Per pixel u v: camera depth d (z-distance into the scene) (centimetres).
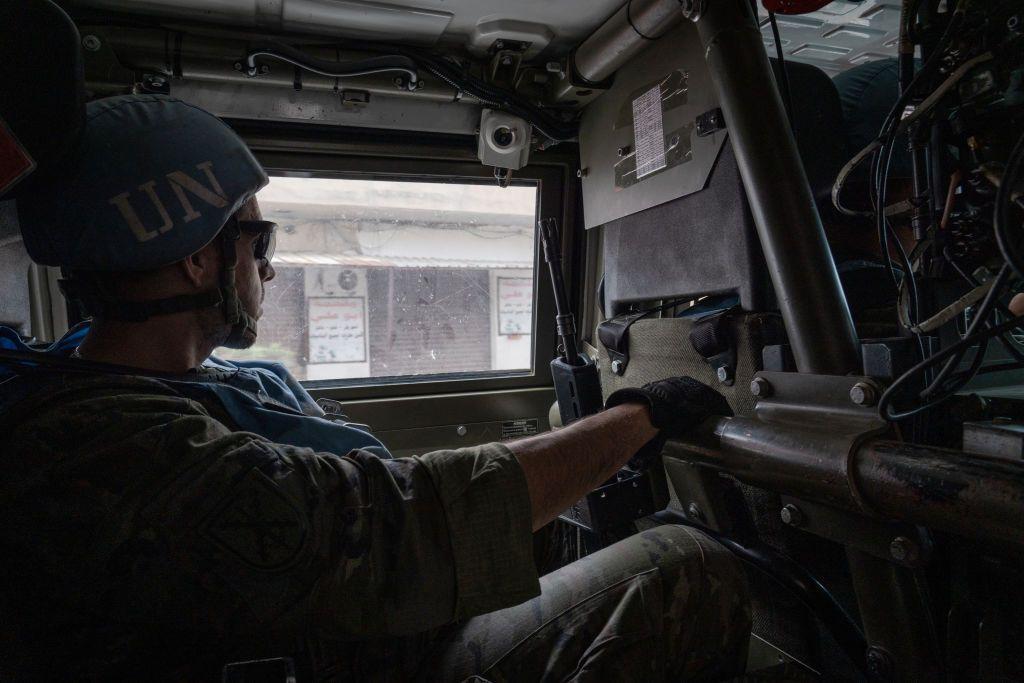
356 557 65
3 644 63
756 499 121
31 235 75
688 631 95
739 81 105
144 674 68
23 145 65
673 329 139
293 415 90
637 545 100
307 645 79
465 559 69
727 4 107
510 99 168
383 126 172
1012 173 68
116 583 60
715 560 99
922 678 85
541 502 77
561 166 199
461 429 205
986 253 115
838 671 124
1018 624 75
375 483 70
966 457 68
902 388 84
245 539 61
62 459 63
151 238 74
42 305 150
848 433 81
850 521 86
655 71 145
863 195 137
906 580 85
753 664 121
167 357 82
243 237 88
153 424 67
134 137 75
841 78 148
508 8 145
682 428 99
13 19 63
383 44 161
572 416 135
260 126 170
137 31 142
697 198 133
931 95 96
